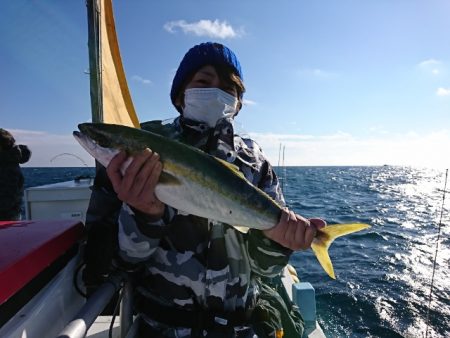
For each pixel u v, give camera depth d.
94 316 0.47
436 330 2.05
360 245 3.98
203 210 0.63
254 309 0.66
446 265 3.23
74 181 1.69
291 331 0.76
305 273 2.94
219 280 0.61
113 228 0.62
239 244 0.65
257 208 0.65
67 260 0.59
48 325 0.49
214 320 0.60
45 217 1.40
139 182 0.53
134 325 0.63
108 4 1.16
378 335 1.99
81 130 0.66
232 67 0.77
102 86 1.03
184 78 0.78
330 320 2.15
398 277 2.88
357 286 2.66
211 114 0.74
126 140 0.64
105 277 0.59
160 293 0.62
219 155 0.71
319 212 6.61
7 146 1.58
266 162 0.80
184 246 0.62
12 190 1.60
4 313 0.40
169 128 0.76
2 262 0.42
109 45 1.19
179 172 0.62
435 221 5.76
